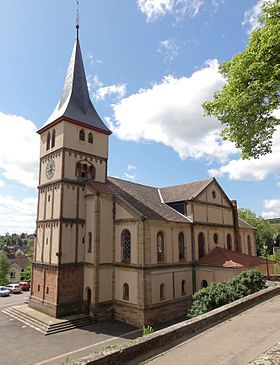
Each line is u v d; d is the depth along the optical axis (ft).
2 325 87.76
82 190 105.40
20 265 282.15
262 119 49.96
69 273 96.73
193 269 108.06
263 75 46.93
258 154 53.67
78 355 64.95
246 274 72.74
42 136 116.37
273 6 45.80
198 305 66.28
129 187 121.90
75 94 115.44
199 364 31.22
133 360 32.60
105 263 97.40
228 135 55.26
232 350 34.40
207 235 118.11
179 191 128.67
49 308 94.73
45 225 105.40
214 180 128.98
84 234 102.83
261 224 252.01
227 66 54.65
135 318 88.48
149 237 92.68
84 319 90.63
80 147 108.06
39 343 72.49
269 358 24.68
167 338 37.50
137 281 89.97
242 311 52.70
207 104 55.36
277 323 44.09
